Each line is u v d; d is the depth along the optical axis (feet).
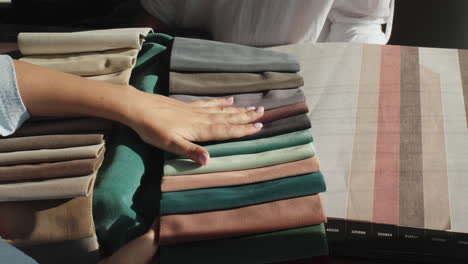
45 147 2.75
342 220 2.95
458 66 4.08
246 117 3.00
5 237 2.62
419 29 6.38
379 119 3.61
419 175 3.22
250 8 4.50
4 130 2.81
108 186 2.69
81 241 2.61
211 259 2.53
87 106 2.87
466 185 3.15
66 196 2.55
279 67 3.38
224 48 3.53
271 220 2.57
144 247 2.59
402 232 2.89
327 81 3.95
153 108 2.89
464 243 2.84
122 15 6.22
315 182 2.68
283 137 2.94
